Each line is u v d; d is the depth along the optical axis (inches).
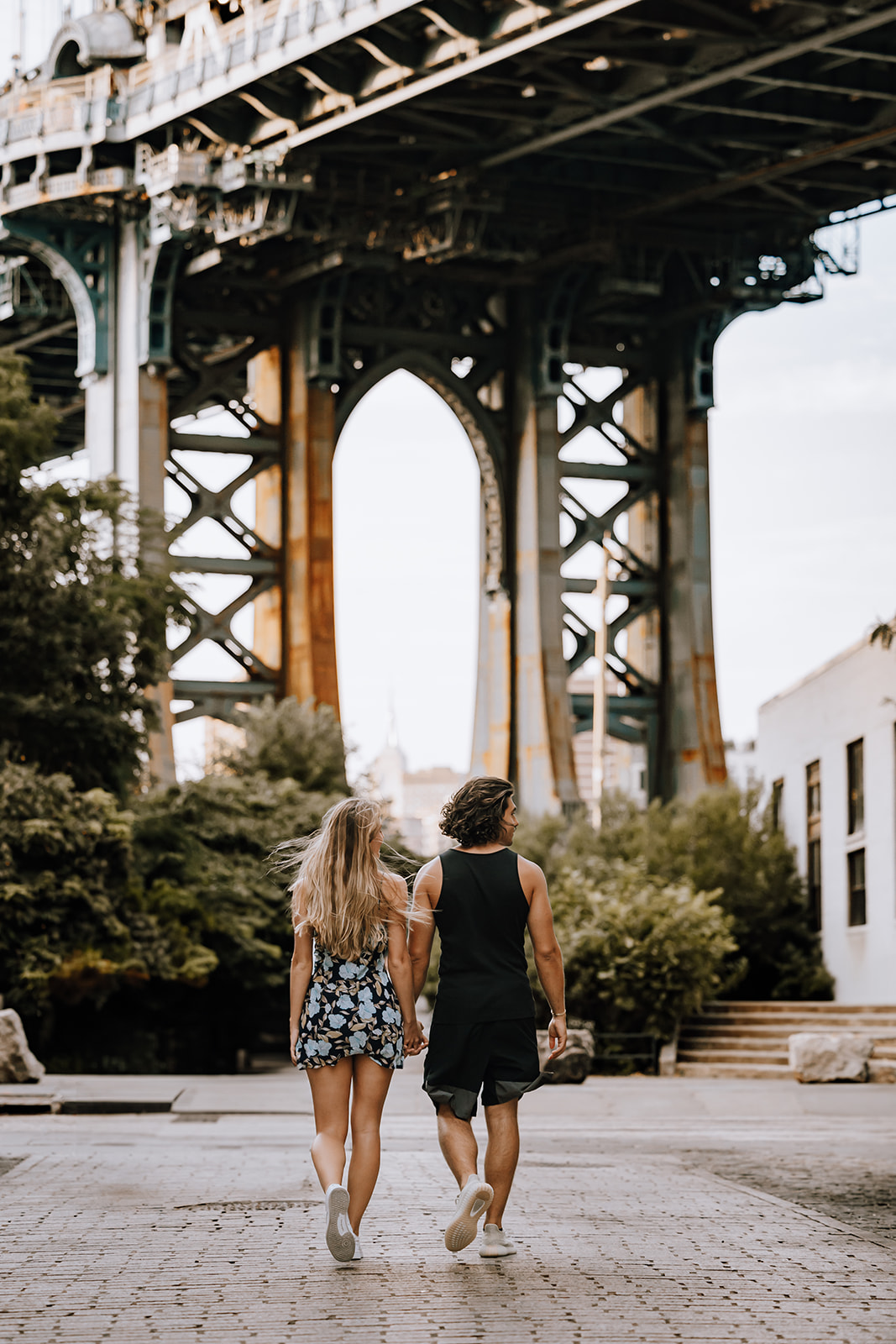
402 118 2453.2
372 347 2977.4
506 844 348.8
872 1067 1176.2
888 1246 375.9
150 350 2716.5
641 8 2068.2
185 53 2464.3
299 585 2834.6
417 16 2175.2
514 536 3036.4
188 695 2783.0
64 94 2625.5
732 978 1594.5
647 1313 293.7
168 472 2834.6
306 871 336.5
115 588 1621.6
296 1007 337.4
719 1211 427.5
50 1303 298.4
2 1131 691.4
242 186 2493.8
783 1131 772.6
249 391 3095.5
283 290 2913.4
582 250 2839.6
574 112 2381.9
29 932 1451.8
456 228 2618.1
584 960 1483.8
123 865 1505.9
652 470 3157.0
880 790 1627.7
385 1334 275.1
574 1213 418.9
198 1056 1796.3
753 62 2170.3
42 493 1592.0
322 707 2456.9
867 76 2361.0
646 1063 1446.9
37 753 1555.1
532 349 3021.7
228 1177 489.1
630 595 3132.4
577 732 3048.7
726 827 1936.5
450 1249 329.7
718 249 2940.5
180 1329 278.5
